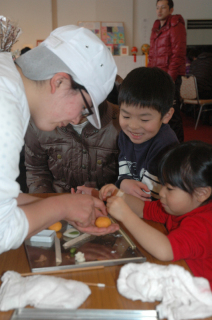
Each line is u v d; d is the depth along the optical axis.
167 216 1.02
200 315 0.60
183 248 0.80
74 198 0.84
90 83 0.81
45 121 0.83
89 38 0.82
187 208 0.92
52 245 0.83
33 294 0.64
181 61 3.65
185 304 0.63
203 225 0.85
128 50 5.61
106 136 1.43
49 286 0.65
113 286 0.70
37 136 1.45
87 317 0.59
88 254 0.79
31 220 0.73
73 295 0.64
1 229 0.66
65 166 1.50
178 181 0.88
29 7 5.48
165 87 1.14
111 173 1.51
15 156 0.66
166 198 0.92
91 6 5.66
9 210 0.67
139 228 0.84
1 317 0.60
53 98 0.79
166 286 0.66
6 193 0.65
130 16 5.73
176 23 3.58
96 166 1.48
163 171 0.92
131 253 0.80
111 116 1.44
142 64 5.27
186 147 0.92
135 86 1.12
